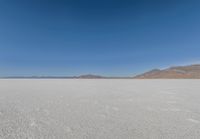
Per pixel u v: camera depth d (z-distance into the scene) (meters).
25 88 11.34
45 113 4.62
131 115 4.52
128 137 3.00
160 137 3.00
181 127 3.54
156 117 4.33
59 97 7.41
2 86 12.95
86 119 4.11
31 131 3.25
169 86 13.85
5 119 4.02
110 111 4.95
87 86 13.73
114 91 9.90
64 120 4.01
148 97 7.58
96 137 3.00
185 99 7.05
